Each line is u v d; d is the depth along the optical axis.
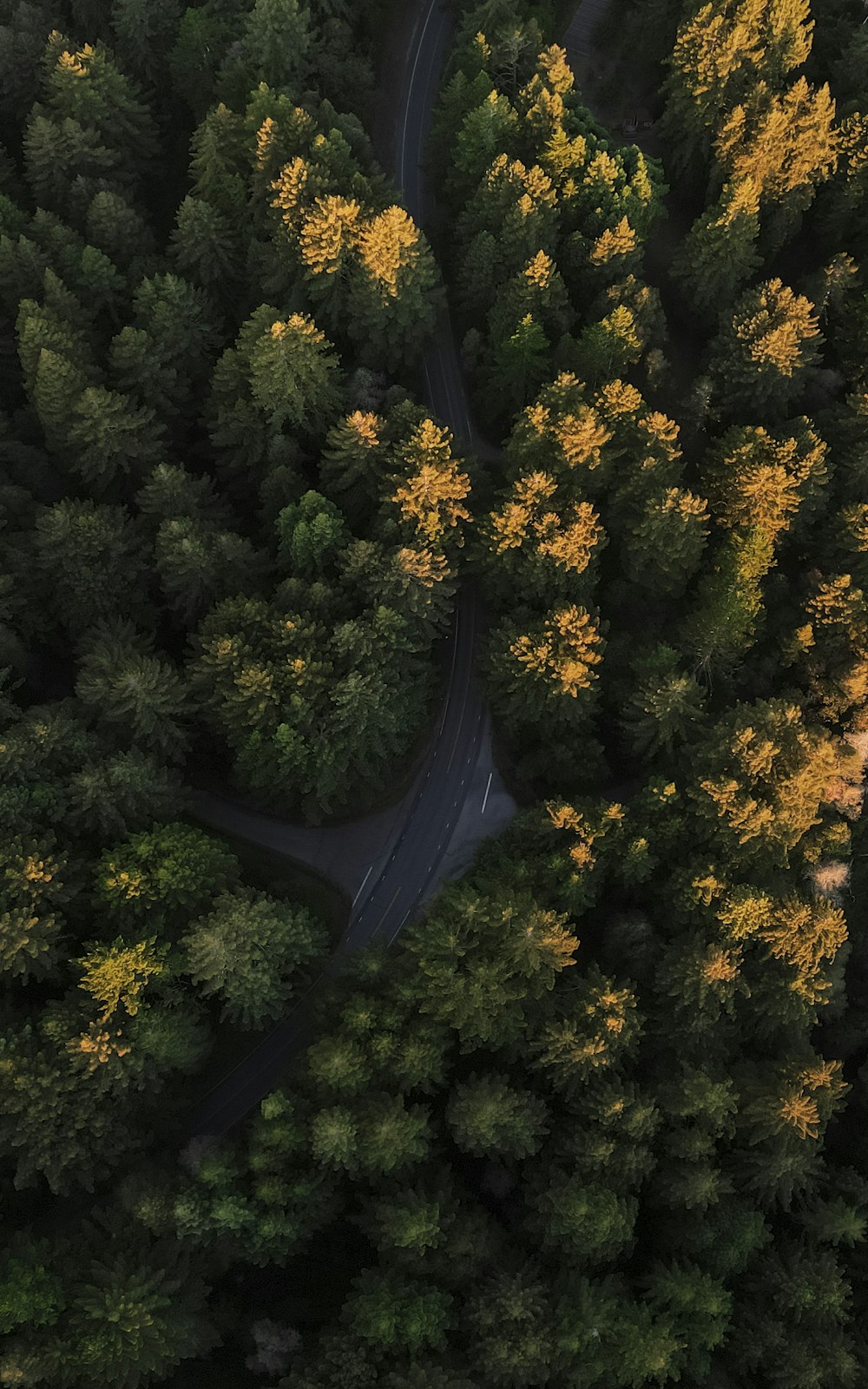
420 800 78.31
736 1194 62.34
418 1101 63.75
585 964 68.75
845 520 75.06
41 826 60.06
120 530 68.69
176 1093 65.94
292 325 67.12
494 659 71.62
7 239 73.88
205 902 62.28
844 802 69.62
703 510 72.88
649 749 72.00
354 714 66.88
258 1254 57.12
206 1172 54.72
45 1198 60.78
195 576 68.75
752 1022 65.62
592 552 70.88
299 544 68.94
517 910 61.22
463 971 60.84
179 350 75.25
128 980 55.84
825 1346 57.72
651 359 77.62
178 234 76.62
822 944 63.72
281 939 60.44
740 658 76.44
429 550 70.38
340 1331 55.56
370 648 66.88
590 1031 60.78
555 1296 56.91
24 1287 50.47
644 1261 61.62
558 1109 63.41
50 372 67.06
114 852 60.34
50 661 73.75
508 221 76.50
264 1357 56.38
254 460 75.00
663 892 67.50
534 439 71.19
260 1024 62.47
